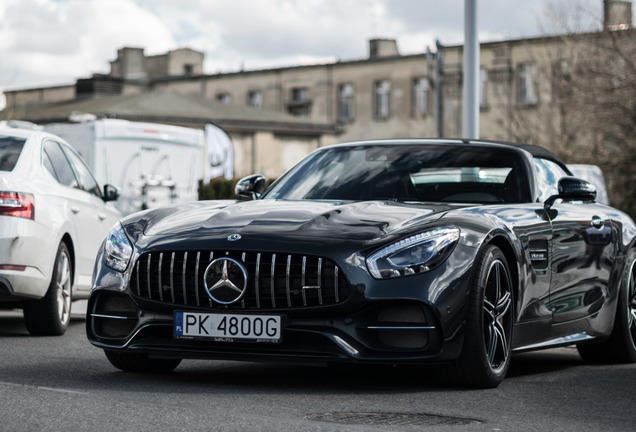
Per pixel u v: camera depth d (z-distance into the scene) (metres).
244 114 47.47
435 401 5.67
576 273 7.35
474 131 15.28
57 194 9.39
